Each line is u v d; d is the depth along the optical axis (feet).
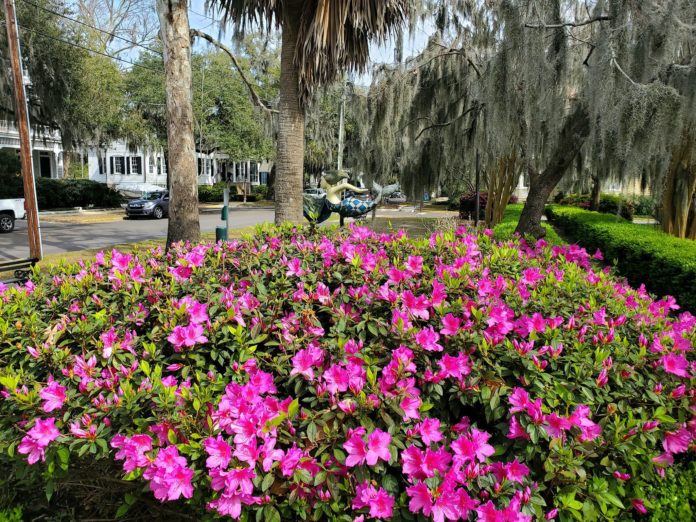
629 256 22.49
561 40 20.10
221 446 4.39
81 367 5.40
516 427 4.87
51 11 47.11
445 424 5.30
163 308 6.59
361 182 39.45
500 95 20.93
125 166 113.29
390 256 8.89
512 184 39.91
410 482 4.59
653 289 19.89
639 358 5.82
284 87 18.88
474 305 6.09
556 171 24.68
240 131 75.66
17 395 4.99
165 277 8.05
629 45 17.76
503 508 4.56
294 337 5.68
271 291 6.98
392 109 33.09
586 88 19.89
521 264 8.90
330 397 4.91
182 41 20.95
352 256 7.56
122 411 4.93
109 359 5.66
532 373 5.20
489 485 4.67
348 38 18.66
